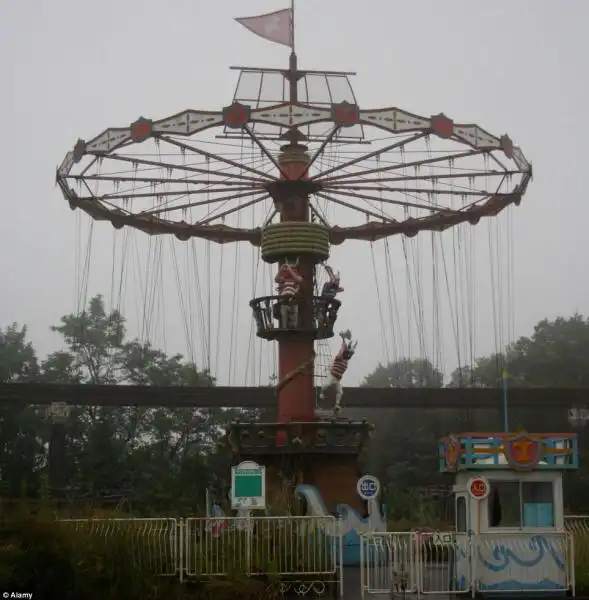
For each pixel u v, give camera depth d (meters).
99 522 19.30
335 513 26.58
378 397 55.91
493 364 83.38
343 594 19.55
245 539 19.59
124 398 53.38
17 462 61.62
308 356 29.66
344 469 27.98
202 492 52.22
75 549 18.39
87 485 57.16
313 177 30.48
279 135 30.98
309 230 29.89
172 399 53.84
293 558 19.86
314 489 26.94
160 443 67.62
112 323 75.31
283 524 20.06
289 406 29.44
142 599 18.44
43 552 17.92
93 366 74.50
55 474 52.34
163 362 73.88
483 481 19.22
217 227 34.97
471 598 18.69
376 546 19.58
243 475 21.17
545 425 68.19
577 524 22.70
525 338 87.62
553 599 18.73
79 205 31.59
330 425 27.92
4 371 73.19
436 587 19.45
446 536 19.73
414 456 73.81
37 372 75.69
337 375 29.41
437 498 52.94
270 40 31.30
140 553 18.97
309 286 30.02
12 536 18.38
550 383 77.81
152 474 60.28
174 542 19.20
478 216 33.59
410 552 19.14
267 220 32.88
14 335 77.56
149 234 34.75
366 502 27.61
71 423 65.19
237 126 27.39
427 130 28.22
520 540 19.03
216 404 54.12
